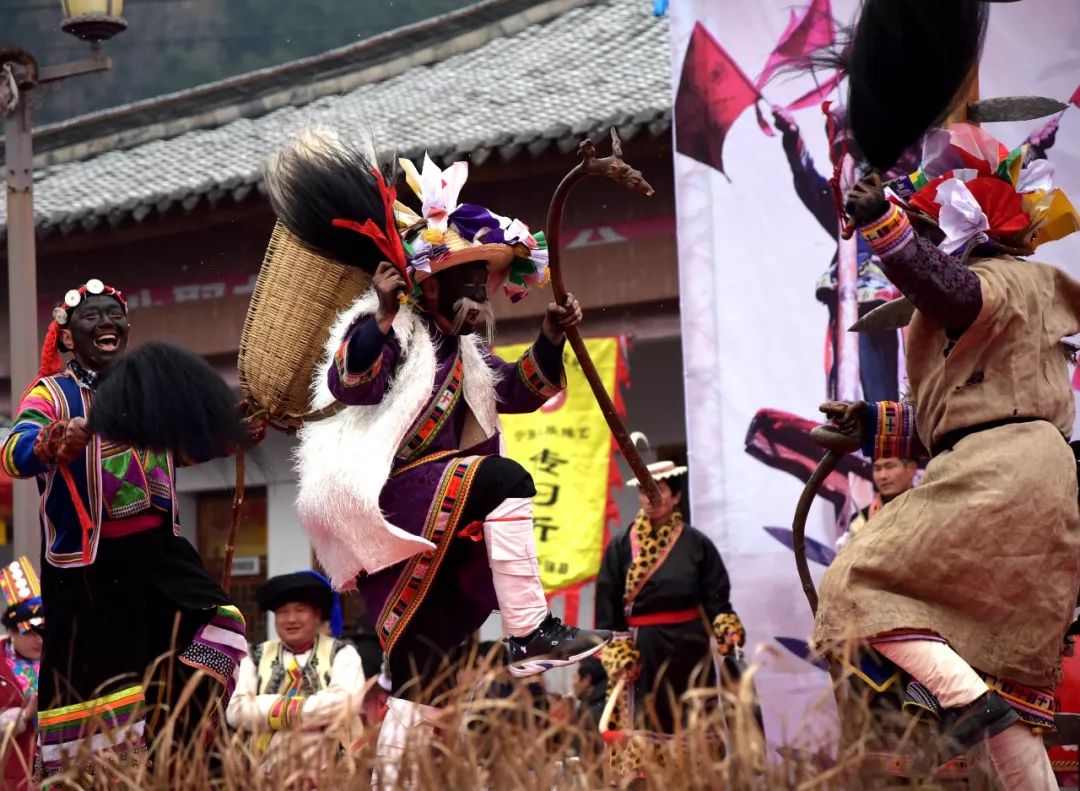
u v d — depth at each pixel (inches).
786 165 350.3
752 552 348.5
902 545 176.9
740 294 351.9
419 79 729.6
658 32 671.1
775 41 350.9
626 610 351.3
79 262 625.0
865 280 344.8
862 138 191.2
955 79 187.6
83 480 215.9
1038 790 178.2
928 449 191.6
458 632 199.6
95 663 215.2
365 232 191.5
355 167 195.8
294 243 211.6
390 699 193.3
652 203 520.4
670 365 558.9
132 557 220.1
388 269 190.5
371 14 1204.5
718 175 353.7
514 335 531.2
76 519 216.4
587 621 499.8
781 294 350.0
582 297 527.8
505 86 648.4
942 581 175.8
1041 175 191.5
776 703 342.0
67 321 227.0
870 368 344.2
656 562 348.5
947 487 177.9
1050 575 176.6
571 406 462.9
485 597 200.7
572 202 530.3
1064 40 328.2
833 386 346.3
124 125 762.2
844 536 319.0
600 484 458.0
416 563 196.5
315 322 210.7
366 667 371.9
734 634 335.6
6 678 289.4
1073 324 187.8
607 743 149.5
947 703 171.8
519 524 194.4
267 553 603.5
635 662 346.0
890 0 187.5
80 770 160.9
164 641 222.5
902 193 199.2
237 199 557.3
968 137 194.2
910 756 143.5
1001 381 181.0
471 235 202.2
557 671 339.9
